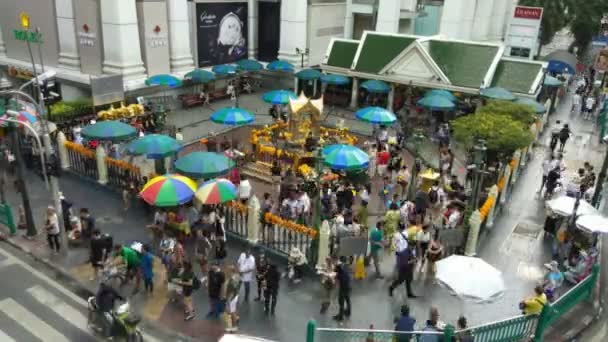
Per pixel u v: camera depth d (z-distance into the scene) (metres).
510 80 29.22
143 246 13.69
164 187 14.98
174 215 16.14
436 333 10.86
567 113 35.78
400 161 21.56
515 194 21.69
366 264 15.41
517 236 17.89
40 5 30.95
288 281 14.55
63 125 24.56
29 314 12.78
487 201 17.80
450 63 30.17
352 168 17.59
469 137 20.14
